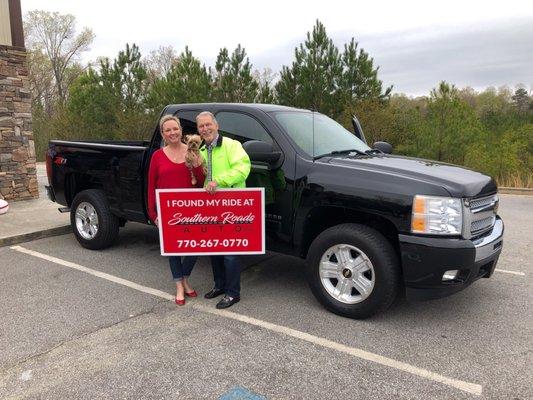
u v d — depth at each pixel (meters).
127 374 3.14
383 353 3.44
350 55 18.39
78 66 40.25
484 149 17.36
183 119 5.04
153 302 4.35
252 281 4.96
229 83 19.33
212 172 4.00
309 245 4.35
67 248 6.14
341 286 4.00
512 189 13.40
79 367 3.22
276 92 19.34
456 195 3.59
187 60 20.45
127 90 22.53
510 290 4.74
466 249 3.54
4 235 6.35
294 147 4.26
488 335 3.74
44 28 38.75
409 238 3.60
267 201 4.34
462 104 17.55
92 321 3.93
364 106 17.42
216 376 3.12
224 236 4.13
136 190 5.34
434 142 17.12
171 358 3.34
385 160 4.41
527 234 7.37
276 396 2.92
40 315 4.04
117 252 5.95
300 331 3.78
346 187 3.87
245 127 4.59
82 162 5.92
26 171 9.15
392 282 3.75
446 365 3.29
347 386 3.03
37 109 29.84
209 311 4.16
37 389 2.97
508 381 3.10
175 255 4.17
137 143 6.97
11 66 8.70
